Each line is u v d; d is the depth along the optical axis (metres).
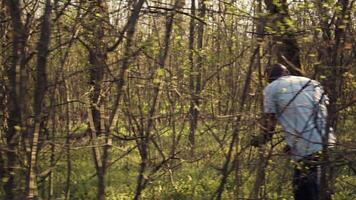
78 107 5.45
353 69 5.43
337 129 5.75
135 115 5.19
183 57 5.79
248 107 5.52
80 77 5.30
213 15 5.54
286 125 5.40
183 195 7.23
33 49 4.89
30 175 4.58
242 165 5.40
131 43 4.76
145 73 5.11
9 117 4.76
